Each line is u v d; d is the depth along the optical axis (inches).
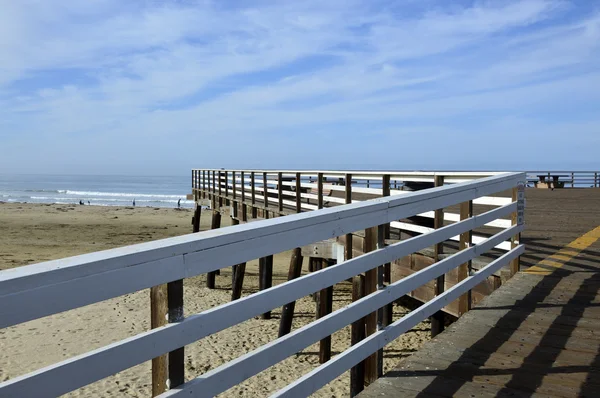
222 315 73.1
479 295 232.8
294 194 466.6
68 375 54.4
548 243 320.5
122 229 1150.3
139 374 300.4
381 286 118.6
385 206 113.4
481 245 177.2
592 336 150.3
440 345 143.9
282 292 84.8
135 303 456.8
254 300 79.0
